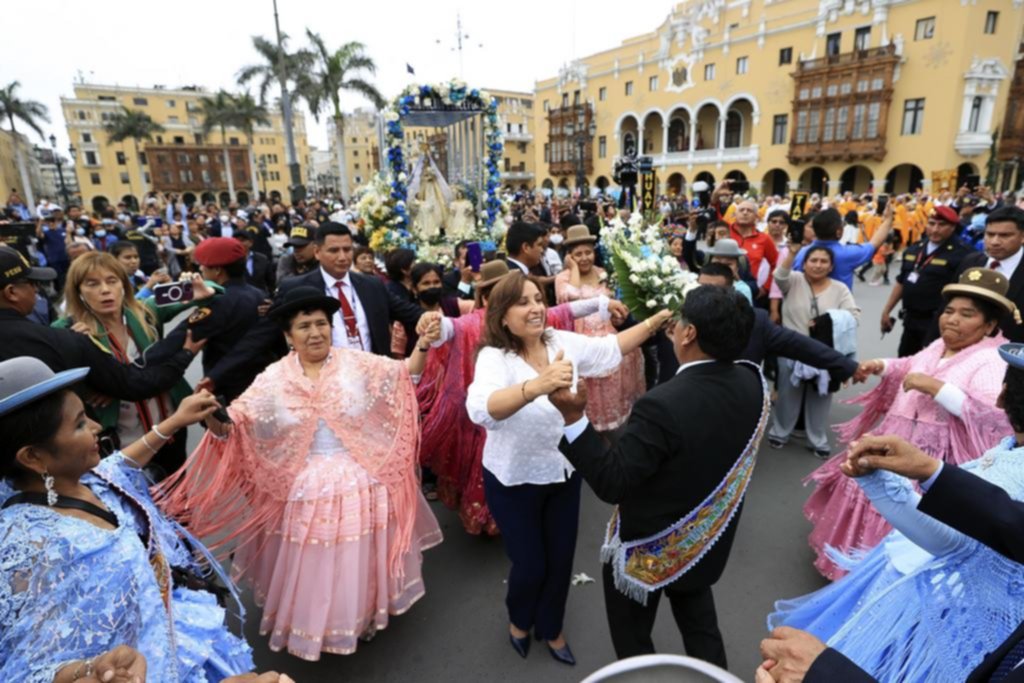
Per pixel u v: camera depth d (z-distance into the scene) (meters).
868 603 1.64
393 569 2.52
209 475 2.45
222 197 66.25
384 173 8.20
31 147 65.50
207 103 45.59
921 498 1.23
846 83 30.41
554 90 48.03
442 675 2.56
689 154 38.56
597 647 2.72
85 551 1.29
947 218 4.78
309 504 2.41
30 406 1.27
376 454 2.55
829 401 4.45
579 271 4.50
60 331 2.55
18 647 1.21
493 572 3.29
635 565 1.97
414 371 2.77
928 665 1.41
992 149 27.97
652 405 1.80
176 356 2.97
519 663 2.63
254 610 3.01
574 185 47.19
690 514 1.85
